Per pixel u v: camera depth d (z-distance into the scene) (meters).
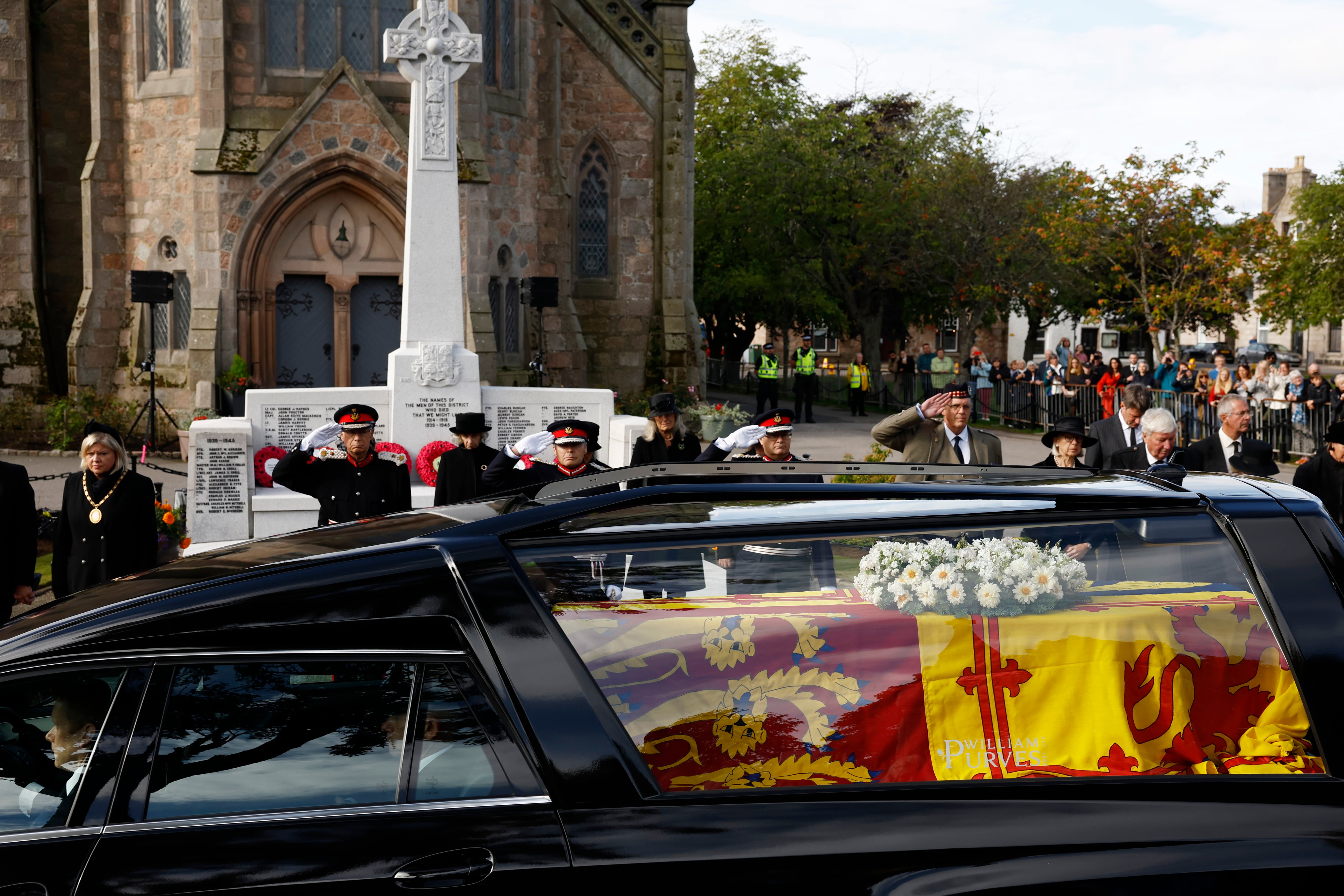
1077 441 6.77
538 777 2.24
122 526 6.56
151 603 2.38
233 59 19.59
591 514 2.69
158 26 20.30
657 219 24.45
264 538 3.04
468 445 8.52
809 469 3.24
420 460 12.21
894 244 35.12
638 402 23.20
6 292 20.98
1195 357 52.78
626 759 2.27
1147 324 33.47
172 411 19.98
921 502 2.84
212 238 19.28
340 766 2.27
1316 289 32.34
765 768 2.54
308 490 7.32
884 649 2.66
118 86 20.56
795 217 34.81
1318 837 2.27
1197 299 32.62
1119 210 31.48
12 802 2.25
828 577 2.71
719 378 41.38
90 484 6.59
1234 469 7.37
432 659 2.31
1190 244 31.59
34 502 6.63
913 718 2.62
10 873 2.16
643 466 3.24
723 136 36.94
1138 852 2.23
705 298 36.25
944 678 2.65
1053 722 2.64
